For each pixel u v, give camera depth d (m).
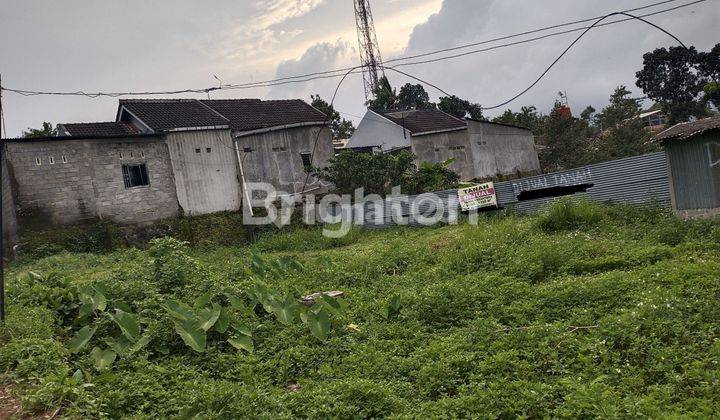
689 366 5.87
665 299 7.29
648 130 38.47
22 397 5.97
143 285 9.76
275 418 5.64
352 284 11.62
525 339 7.09
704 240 10.42
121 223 19.80
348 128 43.09
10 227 18.27
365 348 7.76
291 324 8.91
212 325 8.12
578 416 5.16
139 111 22.33
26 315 8.34
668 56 34.78
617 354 6.33
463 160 30.11
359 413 5.83
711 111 35.62
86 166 19.25
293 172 24.64
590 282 8.69
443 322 8.57
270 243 18.69
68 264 15.50
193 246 20.61
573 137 37.41
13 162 17.80
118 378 6.87
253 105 26.80
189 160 21.72
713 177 12.49
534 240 12.05
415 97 49.62
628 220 13.45
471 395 5.82
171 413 6.07
